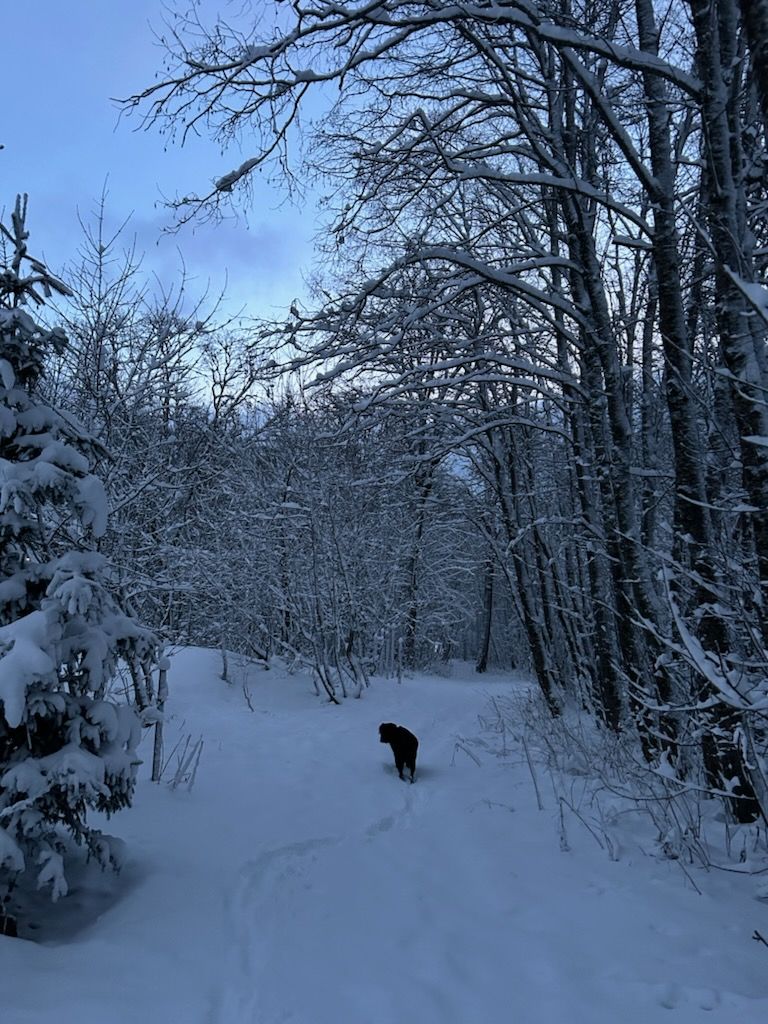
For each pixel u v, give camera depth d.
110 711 4.86
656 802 6.77
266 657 16.52
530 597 14.21
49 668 4.34
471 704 15.64
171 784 7.76
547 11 6.83
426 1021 3.57
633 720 8.82
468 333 12.88
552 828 6.88
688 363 7.37
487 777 9.04
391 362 10.76
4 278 4.96
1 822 4.46
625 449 8.77
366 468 16.58
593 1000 3.80
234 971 4.04
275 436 16.69
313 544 15.17
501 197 10.88
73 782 4.40
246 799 7.61
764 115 3.96
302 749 10.39
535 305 9.44
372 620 17.73
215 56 7.09
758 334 5.38
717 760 6.94
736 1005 3.71
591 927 4.72
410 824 7.24
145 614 11.70
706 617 6.69
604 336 8.96
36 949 4.01
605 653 11.13
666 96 7.71
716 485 7.90
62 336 5.16
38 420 5.05
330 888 5.41
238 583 15.55
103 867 4.88
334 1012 3.63
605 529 9.88
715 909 4.99
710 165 5.14
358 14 6.50
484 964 4.21
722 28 5.63
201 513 15.31
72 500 4.96
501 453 14.16
